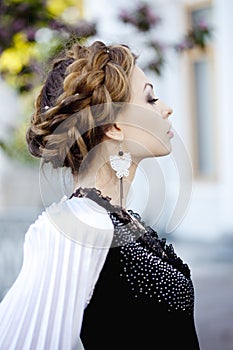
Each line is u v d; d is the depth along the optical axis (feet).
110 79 6.37
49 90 6.59
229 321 21.88
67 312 5.87
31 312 5.91
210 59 39.37
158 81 39.34
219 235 38.75
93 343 6.11
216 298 25.22
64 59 6.63
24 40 16.58
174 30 37.91
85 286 5.94
